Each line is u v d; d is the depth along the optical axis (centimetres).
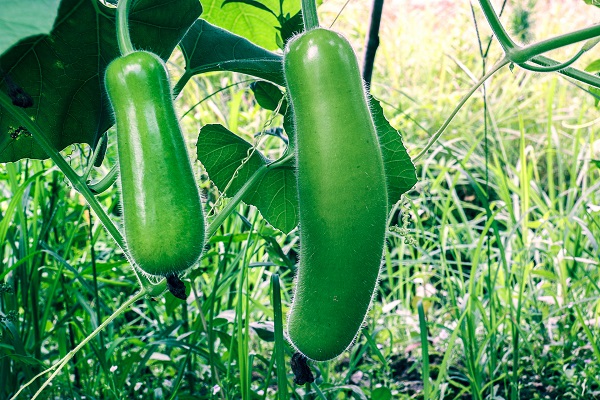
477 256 177
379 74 436
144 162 83
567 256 207
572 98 402
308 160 87
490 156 295
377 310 211
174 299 155
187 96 365
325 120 87
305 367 100
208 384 176
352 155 87
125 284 181
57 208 185
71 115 114
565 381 181
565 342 199
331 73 87
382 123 111
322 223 87
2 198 182
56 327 164
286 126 111
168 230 82
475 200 341
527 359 199
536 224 216
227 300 204
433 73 457
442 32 480
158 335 168
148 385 175
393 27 485
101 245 241
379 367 183
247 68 117
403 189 116
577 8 468
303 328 90
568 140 365
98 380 166
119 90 84
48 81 110
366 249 88
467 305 171
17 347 144
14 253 168
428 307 210
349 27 456
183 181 84
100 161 116
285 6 137
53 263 197
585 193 216
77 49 108
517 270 215
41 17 80
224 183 125
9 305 162
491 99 402
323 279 88
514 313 203
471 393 179
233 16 140
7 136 113
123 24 90
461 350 199
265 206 127
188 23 108
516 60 109
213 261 212
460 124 381
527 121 395
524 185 227
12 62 106
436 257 269
